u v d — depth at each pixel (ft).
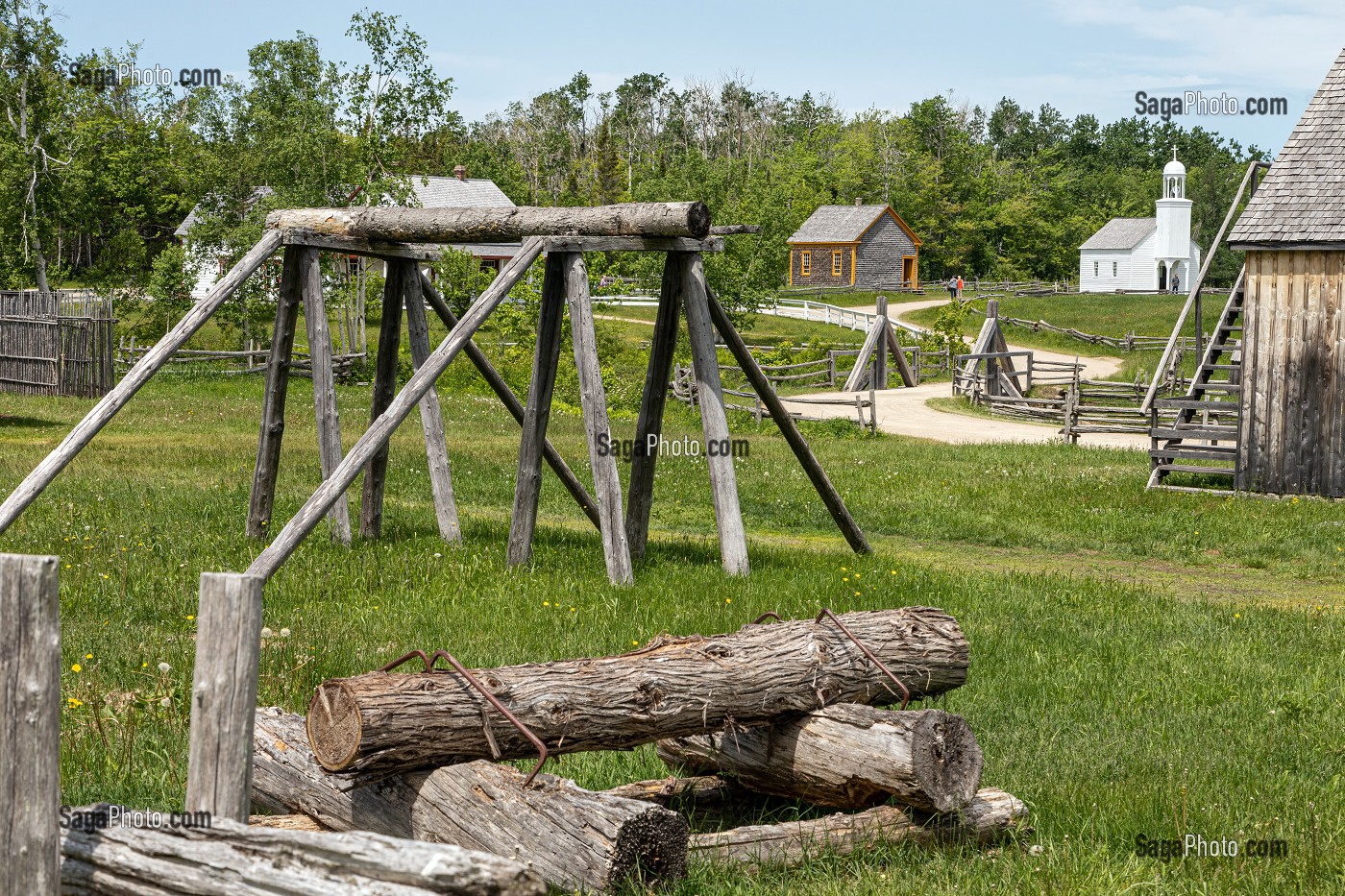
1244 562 44.83
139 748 18.40
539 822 13.25
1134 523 51.16
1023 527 50.60
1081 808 17.48
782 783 16.58
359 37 134.31
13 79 145.18
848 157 358.02
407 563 34.86
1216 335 66.03
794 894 13.79
